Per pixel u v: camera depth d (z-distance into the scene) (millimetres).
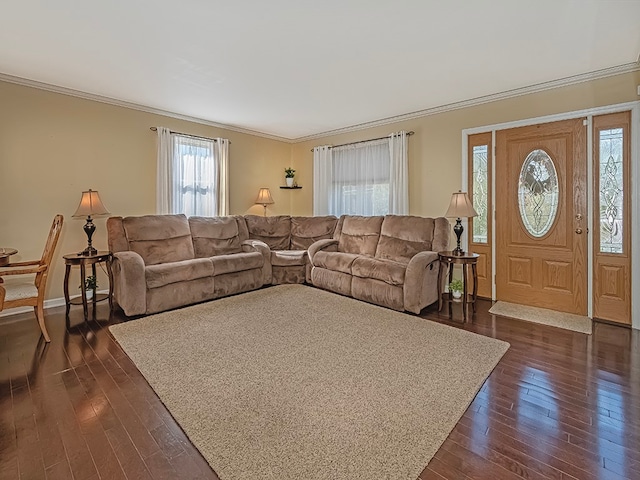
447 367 2361
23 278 3537
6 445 1589
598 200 3354
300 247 5352
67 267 3512
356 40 2633
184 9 2207
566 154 3514
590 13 2260
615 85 3199
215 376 2232
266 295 4215
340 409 1873
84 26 2422
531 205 3773
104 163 4066
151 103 4234
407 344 2754
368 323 3238
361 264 3982
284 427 1717
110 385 2121
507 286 3988
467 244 4250
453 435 1665
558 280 3631
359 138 5344
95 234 4039
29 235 3561
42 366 2367
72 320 3309
